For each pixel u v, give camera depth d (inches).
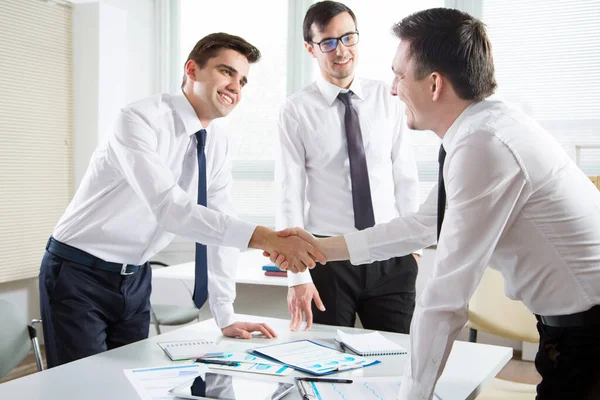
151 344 71.8
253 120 193.2
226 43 81.0
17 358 81.4
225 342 73.2
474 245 47.7
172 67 201.5
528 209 48.4
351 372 61.0
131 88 193.5
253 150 193.3
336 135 94.9
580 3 158.1
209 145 86.9
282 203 95.1
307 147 95.8
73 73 177.5
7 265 160.9
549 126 162.7
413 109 54.9
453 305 48.1
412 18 53.4
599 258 48.3
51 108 171.0
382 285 91.7
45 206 170.6
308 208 97.7
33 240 167.5
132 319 86.1
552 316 49.9
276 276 123.8
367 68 179.0
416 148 173.2
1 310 81.7
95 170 82.2
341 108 95.7
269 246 72.9
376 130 96.7
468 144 48.3
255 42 193.0
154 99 80.9
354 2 179.6
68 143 176.7
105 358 65.7
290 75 188.4
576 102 159.9
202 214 73.7
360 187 92.8
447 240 49.1
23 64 162.6
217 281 81.1
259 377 59.0
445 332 48.4
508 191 47.2
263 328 76.3
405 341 73.6
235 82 81.9
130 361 64.6
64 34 174.6
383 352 67.6
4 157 158.9
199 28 198.7
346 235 71.9
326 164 95.3
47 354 81.9
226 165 89.5
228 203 90.8
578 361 48.4
